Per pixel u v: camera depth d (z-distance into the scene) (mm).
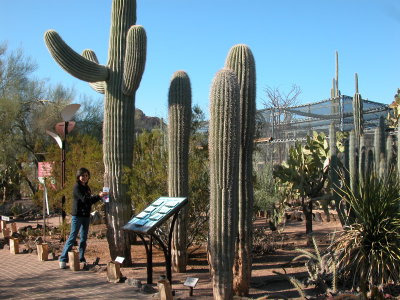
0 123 16141
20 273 6266
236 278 4879
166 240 6875
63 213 8859
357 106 10141
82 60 6414
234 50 4973
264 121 13328
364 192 5363
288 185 9227
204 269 6469
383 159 6086
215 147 4398
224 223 4441
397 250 5027
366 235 5148
